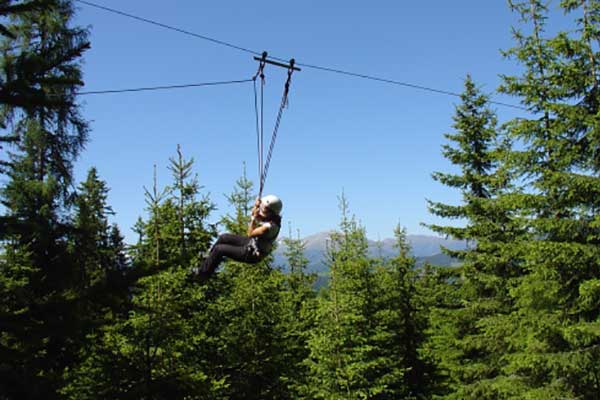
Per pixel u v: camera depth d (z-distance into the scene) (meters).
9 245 10.83
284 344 16.98
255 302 16.09
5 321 4.58
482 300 17.61
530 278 13.36
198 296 13.55
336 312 17.33
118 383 11.02
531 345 13.37
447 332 20.64
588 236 12.20
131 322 11.52
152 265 5.04
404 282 23.12
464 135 18.28
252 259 8.11
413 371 22.62
